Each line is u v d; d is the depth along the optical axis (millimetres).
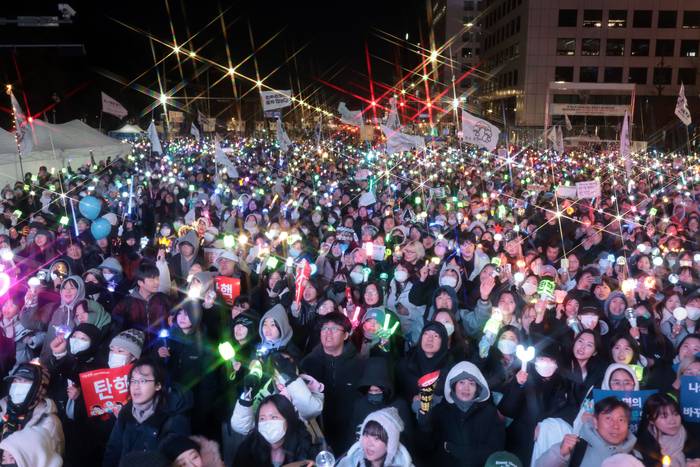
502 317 6625
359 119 22328
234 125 83938
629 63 67188
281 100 22703
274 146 40812
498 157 33000
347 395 5410
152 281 6789
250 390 4332
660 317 7215
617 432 3785
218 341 6098
